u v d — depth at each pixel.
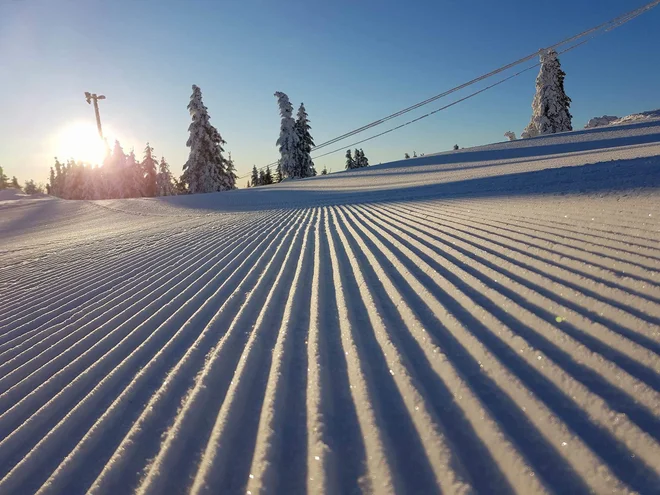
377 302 3.50
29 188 110.19
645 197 5.72
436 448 1.70
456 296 3.36
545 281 3.32
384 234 6.67
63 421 2.42
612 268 3.33
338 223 8.84
